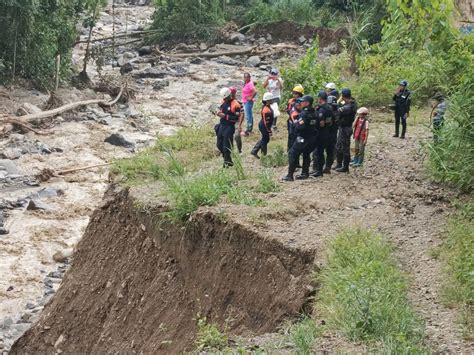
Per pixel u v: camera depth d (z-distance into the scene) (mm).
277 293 12422
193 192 14789
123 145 33812
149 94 43562
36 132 34594
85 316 15992
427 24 22641
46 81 42812
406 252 12938
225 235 13688
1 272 21984
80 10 45844
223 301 13250
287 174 16703
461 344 9938
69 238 24516
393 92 23625
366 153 18391
